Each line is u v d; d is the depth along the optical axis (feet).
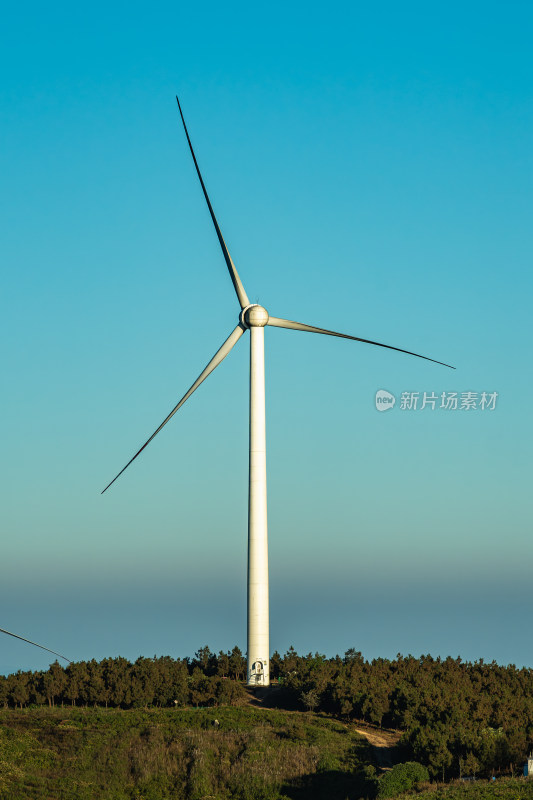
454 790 593.83
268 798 649.20
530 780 604.90
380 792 618.03
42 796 634.02
